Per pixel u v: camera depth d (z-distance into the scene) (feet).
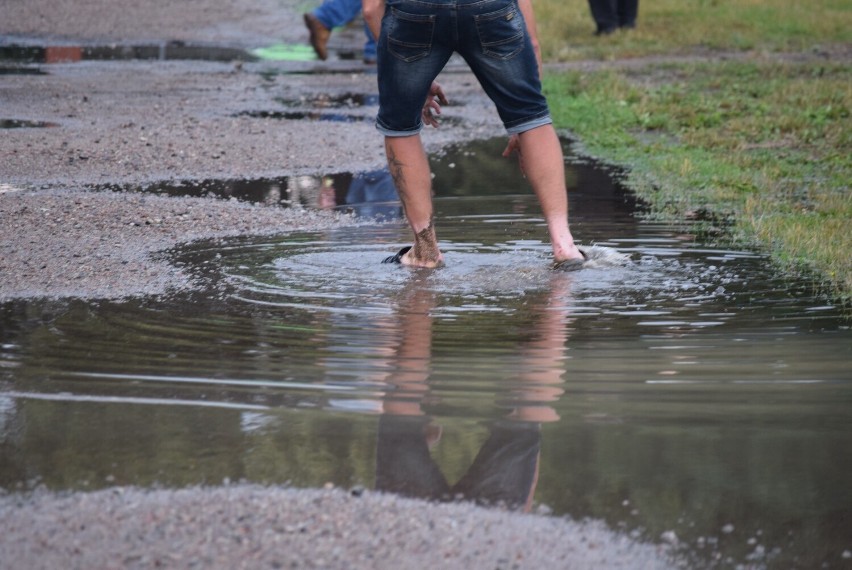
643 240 39.86
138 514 18.79
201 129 66.28
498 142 65.67
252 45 117.80
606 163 59.67
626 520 18.92
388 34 34.63
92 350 27.17
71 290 32.78
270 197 48.62
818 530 18.69
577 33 123.95
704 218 44.14
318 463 20.81
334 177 53.98
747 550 18.07
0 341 27.89
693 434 22.31
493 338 28.19
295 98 81.41
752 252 37.93
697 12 135.85
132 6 146.10
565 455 21.31
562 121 74.18
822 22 128.77
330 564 17.24
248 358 26.61
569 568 17.35
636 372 25.68
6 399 23.90
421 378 25.26
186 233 40.70
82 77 89.81
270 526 18.42
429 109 36.76
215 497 19.40
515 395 24.27
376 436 22.08
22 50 109.09
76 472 20.35
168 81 88.99
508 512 19.08
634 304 31.32
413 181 35.19
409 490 19.81
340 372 25.63
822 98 77.92
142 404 23.65
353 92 85.25
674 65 99.19
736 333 28.63
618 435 22.25
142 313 30.40
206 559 17.35
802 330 28.89
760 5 140.56
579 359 26.55
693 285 33.42
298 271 35.14
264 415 23.07
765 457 21.30
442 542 18.01
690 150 63.21
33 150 58.34
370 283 33.68
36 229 40.70
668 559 17.78
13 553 17.52
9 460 20.83
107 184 51.34
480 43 34.63
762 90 82.48
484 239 39.83
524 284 33.47
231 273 34.86
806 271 35.27
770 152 62.44
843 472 20.66
